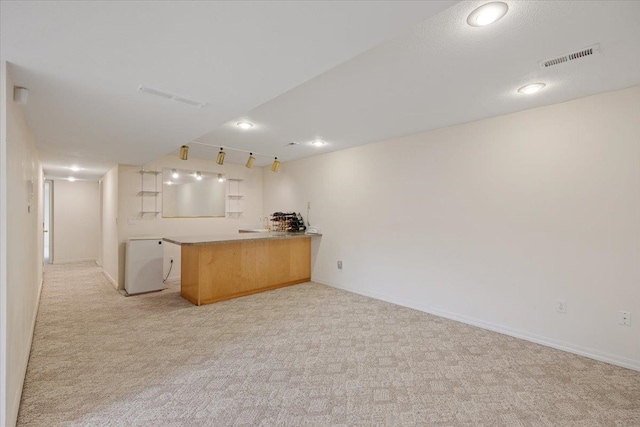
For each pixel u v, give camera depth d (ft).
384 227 14.38
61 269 22.29
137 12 4.34
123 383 7.48
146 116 8.88
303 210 18.74
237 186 20.94
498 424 6.14
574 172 9.21
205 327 11.11
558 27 5.60
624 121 8.43
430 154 12.63
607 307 8.70
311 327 11.12
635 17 5.32
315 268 18.03
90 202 26.18
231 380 7.65
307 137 13.71
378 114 10.58
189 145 15.23
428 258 12.72
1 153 5.43
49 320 11.78
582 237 9.09
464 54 6.57
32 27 4.66
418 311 12.86
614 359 8.55
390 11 4.36
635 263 8.30
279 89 7.12
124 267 16.72
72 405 6.62
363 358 8.82
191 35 4.97
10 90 6.07
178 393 7.09
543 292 9.78
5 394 5.30
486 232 11.03
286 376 7.86
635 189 8.29
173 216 18.39
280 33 4.93
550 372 8.08
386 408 6.61
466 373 8.02
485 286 11.07
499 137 10.71
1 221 5.35
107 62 5.83
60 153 13.99
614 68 7.26
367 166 15.11
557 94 8.82
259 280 15.93
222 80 6.64
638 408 6.64
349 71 7.37
